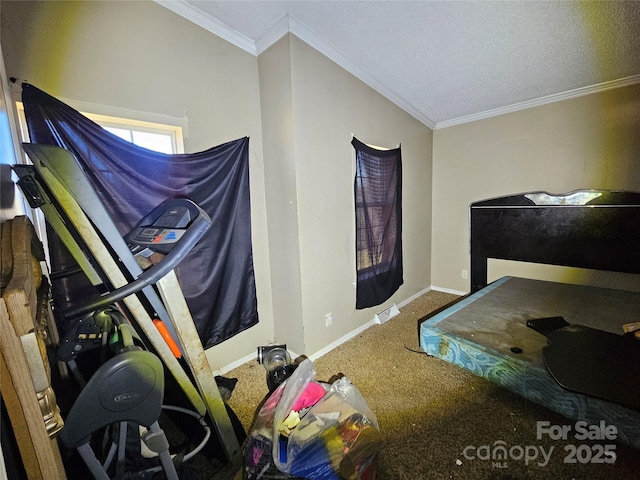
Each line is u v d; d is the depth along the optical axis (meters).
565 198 2.82
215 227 2.02
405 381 1.95
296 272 2.20
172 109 1.82
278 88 2.08
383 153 2.83
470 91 2.90
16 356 0.56
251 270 2.29
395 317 3.10
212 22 1.94
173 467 1.00
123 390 0.83
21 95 1.33
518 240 3.13
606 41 2.12
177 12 1.81
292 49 1.95
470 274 3.56
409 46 2.19
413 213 3.54
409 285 3.58
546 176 3.10
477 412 1.64
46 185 0.86
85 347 1.03
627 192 2.52
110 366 0.81
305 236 2.18
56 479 0.62
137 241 1.13
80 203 0.86
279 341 2.49
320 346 2.37
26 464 0.59
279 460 1.12
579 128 2.88
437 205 3.90
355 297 2.69
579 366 1.54
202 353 1.16
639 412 1.23
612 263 2.62
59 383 1.11
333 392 1.42
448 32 2.04
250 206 2.25
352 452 1.15
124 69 1.63
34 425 0.59
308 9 1.83
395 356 2.29
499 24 1.96
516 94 2.96
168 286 1.04
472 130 3.52
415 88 2.84
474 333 2.00
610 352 1.64
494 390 1.83
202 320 2.00
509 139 3.28
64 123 1.42
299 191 2.10
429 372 2.05
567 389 1.42
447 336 1.99
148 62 1.71
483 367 1.79
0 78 1.03
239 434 1.47
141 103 1.70
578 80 2.68
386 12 1.86
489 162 3.44
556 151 3.02
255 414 1.71
